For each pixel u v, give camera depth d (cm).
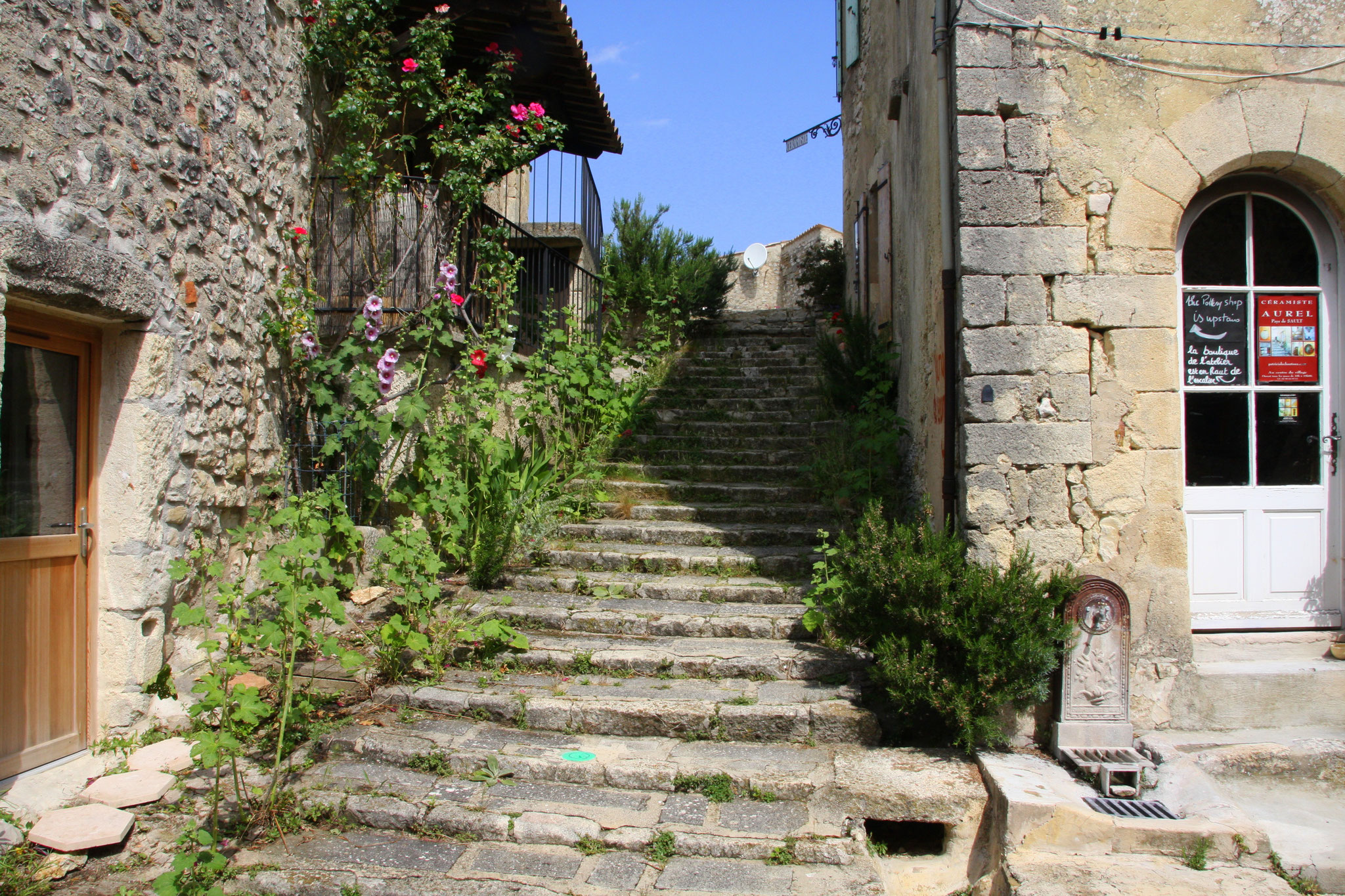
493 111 684
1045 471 433
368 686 454
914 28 585
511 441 664
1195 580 458
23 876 308
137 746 400
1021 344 434
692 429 816
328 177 594
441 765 386
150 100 413
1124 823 340
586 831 339
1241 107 439
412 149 627
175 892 287
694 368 944
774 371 931
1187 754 400
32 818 342
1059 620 397
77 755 391
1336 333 461
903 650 405
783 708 416
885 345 670
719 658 470
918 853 373
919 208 565
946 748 410
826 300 1121
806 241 1869
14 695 361
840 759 388
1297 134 438
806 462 735
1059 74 441
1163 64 441
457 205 618
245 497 500
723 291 1191
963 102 439
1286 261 466
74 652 394
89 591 402
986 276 436
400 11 645
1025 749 418
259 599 423
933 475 519
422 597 479
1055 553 432
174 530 431
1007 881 325
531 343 765
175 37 433
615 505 690
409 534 474
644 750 400
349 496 579
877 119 784
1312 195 461
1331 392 460
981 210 438
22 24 338
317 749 399
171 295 427
